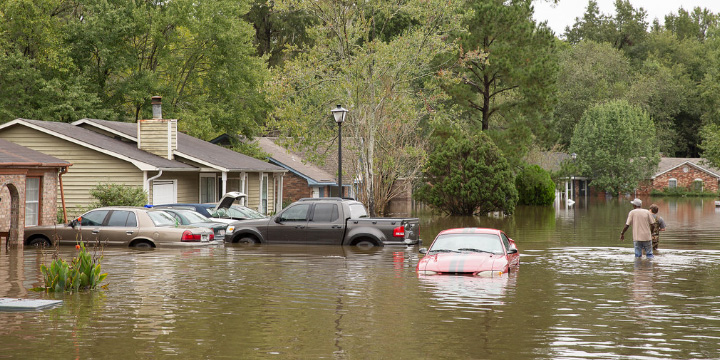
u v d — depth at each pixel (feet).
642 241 69.51
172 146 112.27
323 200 76.89
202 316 37.32
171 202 111.45
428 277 51.98
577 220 143.33
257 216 95.96
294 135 125.70
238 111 161.38
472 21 184.75
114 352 29.50
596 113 313.73
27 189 80.38
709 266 62.39
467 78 191.11
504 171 165.58
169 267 57.77
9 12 130.62
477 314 38.06
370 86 123.44
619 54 373.61
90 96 135.13
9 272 54.13
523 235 103.40
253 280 50.52
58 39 136.46
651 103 359.66
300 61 128.06
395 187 161.58
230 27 155.22
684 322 36.24
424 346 30.60
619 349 30.22
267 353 29.37
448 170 169.48
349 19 127.95
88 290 45.88
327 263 60.85
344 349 30.09
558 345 30.86
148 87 146.41
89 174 103.40
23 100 132.26
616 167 309.63
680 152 394.52
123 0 147.43
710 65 395.34
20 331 33.47
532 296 44.09
